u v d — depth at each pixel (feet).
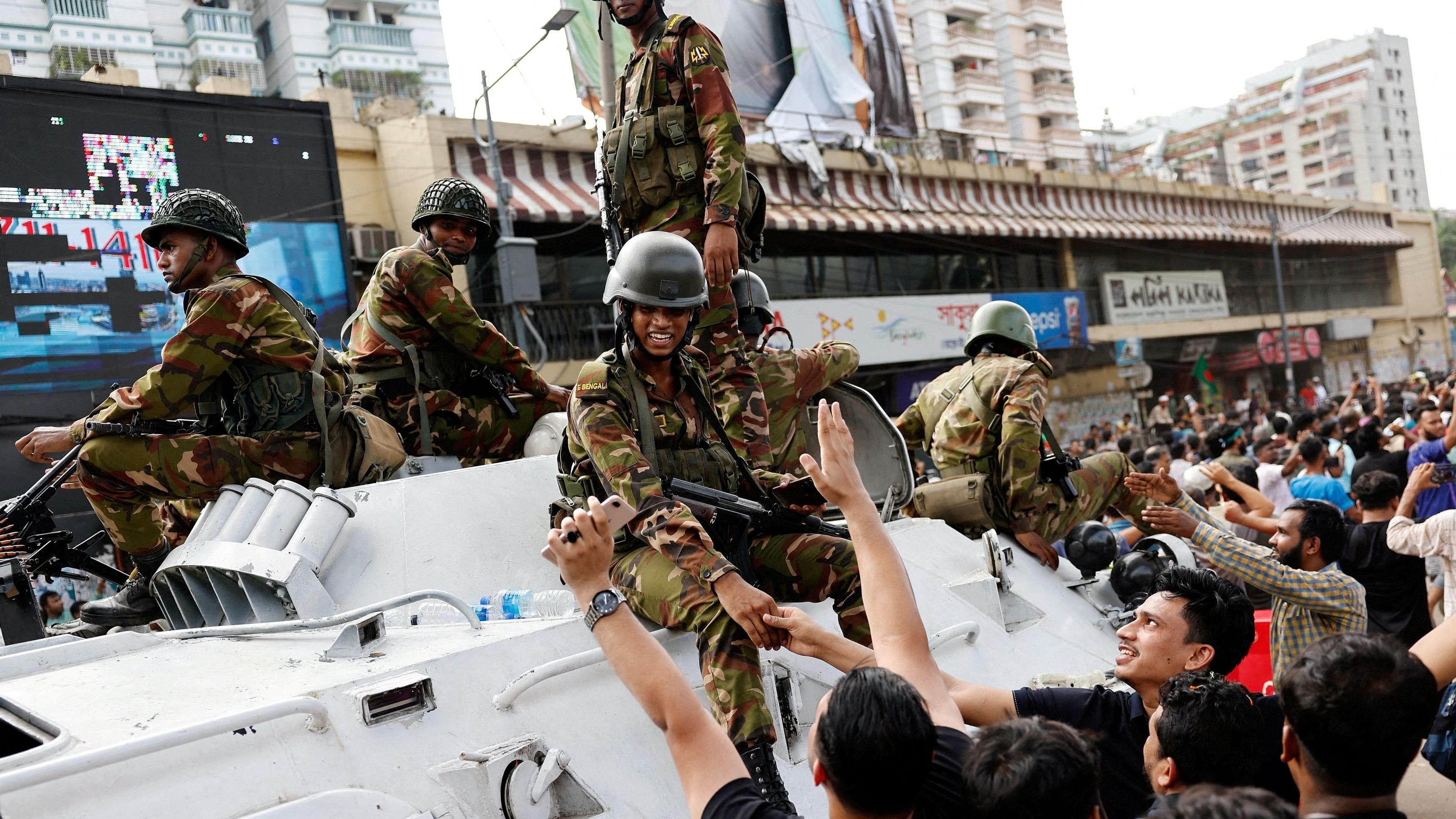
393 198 53.98
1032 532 17.20
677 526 9.89
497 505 12.64
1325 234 124.77
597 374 10.94
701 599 10.00
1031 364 17.90
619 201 14.48
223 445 13.16
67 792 6.82
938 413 18.92
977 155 94.12
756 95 65.72
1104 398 94.32
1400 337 142.51
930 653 8.47
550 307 57.62
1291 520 15.93
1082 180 92.02
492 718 8.75
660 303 10.91
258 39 133.90
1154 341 105.09
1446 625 8.32
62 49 96.17
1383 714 6.49
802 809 10.23
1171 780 8.64
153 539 13.55
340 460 13.97
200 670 9.00
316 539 11.32
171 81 116.98
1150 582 16.02
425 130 52.29
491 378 16.16
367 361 15.66
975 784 6.48
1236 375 116.67
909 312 74.28
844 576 11.14
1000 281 86.07
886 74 73.00
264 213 40.75
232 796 7.31
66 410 35.78
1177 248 107.45
